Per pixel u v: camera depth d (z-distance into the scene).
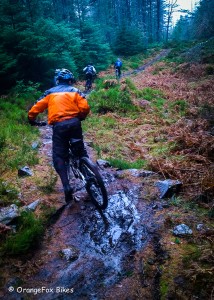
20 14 12.77
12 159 5.58
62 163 3.86
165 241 3.12
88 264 2.97
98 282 2.72
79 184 4.78
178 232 3.22
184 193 4.15
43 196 4.38
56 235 3.49
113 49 33.75
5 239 3.32
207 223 3.38
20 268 2.95
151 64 27.48
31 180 4.83
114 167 5.43
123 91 11.87
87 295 2.60
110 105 10.20
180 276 2.61
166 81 17.05
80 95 3.88
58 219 3.82
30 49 12.02
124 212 3.81
